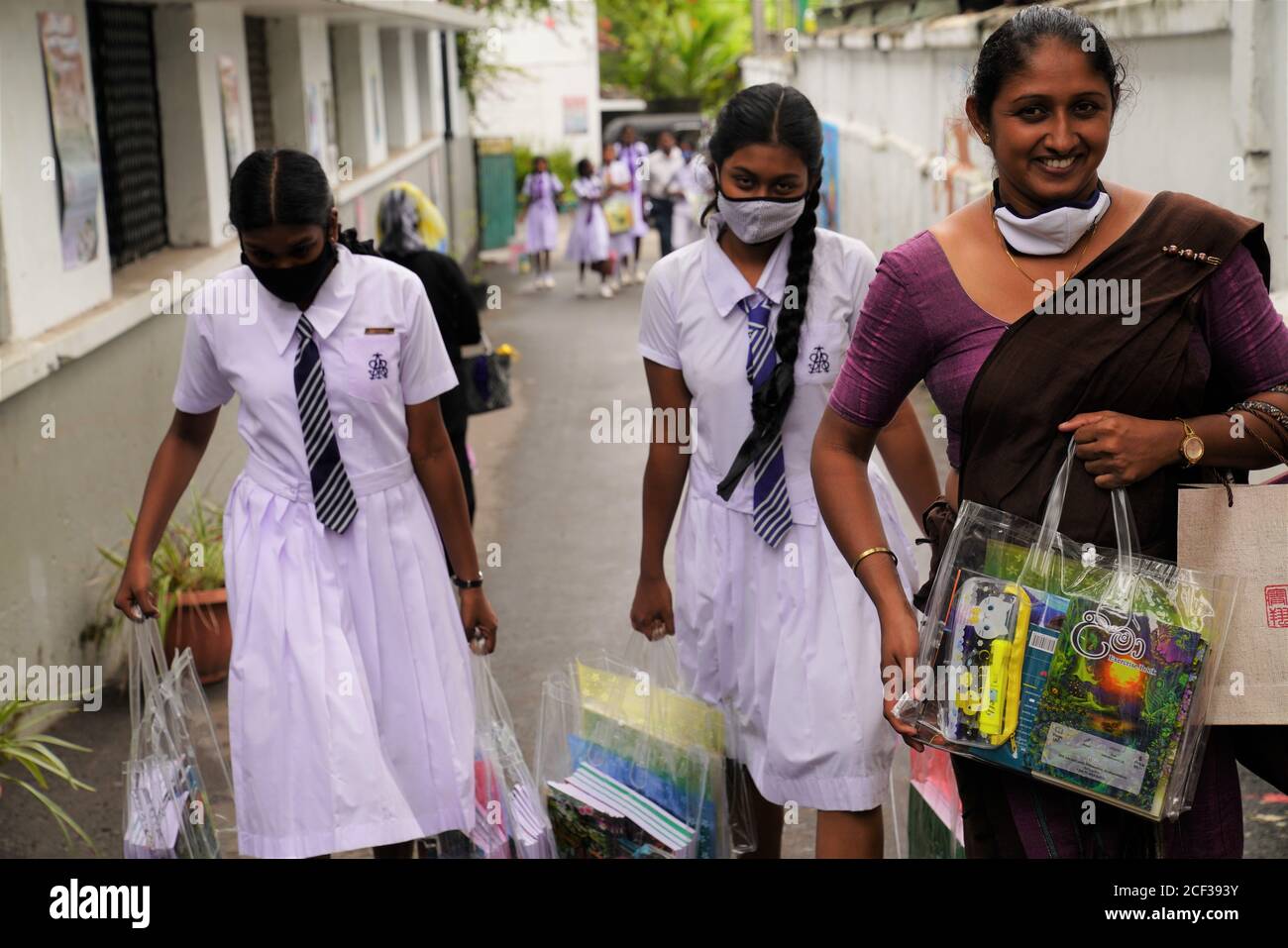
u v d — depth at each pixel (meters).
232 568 3.45
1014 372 2.31
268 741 3.38
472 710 3.65
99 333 5.88
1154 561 2.30
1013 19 2.35
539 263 20.03
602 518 8.33
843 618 3.36
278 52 10.70
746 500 3.45
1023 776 2.40
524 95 32.19
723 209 3.35
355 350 3.43
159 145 7.85
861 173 16.08
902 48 12.73
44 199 5.61
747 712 3.54
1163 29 6.21
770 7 26.47
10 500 5.13
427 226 5.63
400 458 3.54
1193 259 2.28
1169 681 2.28
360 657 3.47
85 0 6.25
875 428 2.58
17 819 4.66
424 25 15.85
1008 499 2.35
